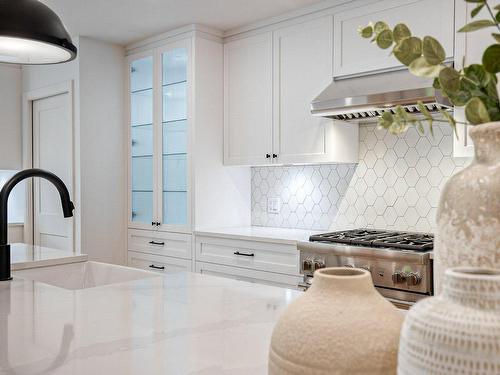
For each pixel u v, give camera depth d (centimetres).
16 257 204
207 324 103
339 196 330
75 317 109
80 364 79
